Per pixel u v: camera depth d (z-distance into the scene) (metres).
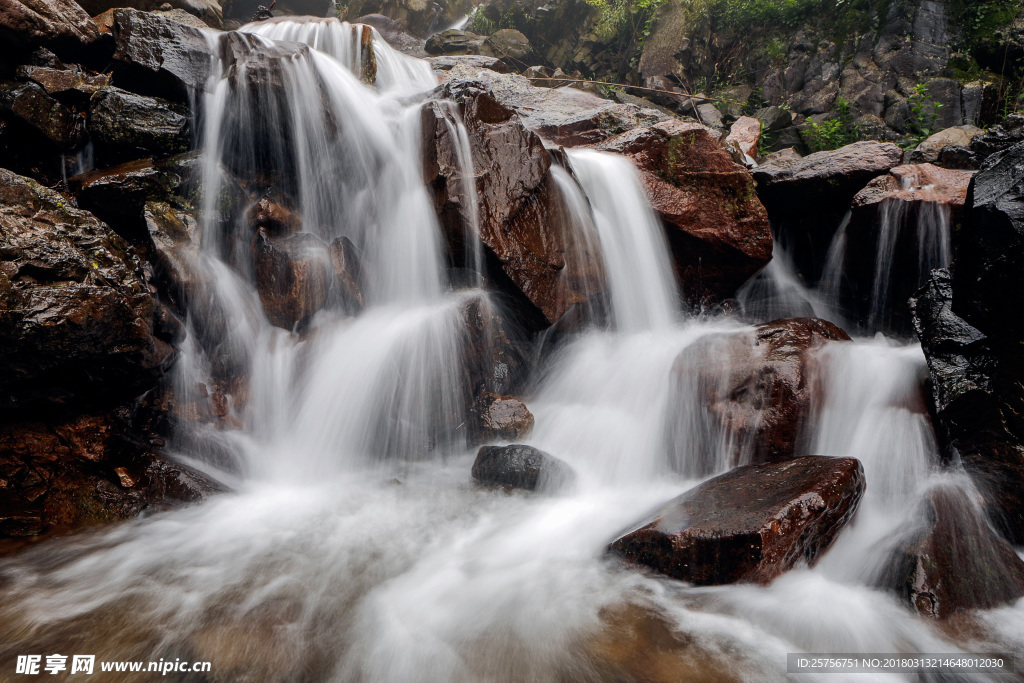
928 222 6.52
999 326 4.22
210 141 6.36
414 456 5.62
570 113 9.87
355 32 9.54
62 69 6.20
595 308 6.64
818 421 5.01
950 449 4.48
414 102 6.66
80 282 4.34
